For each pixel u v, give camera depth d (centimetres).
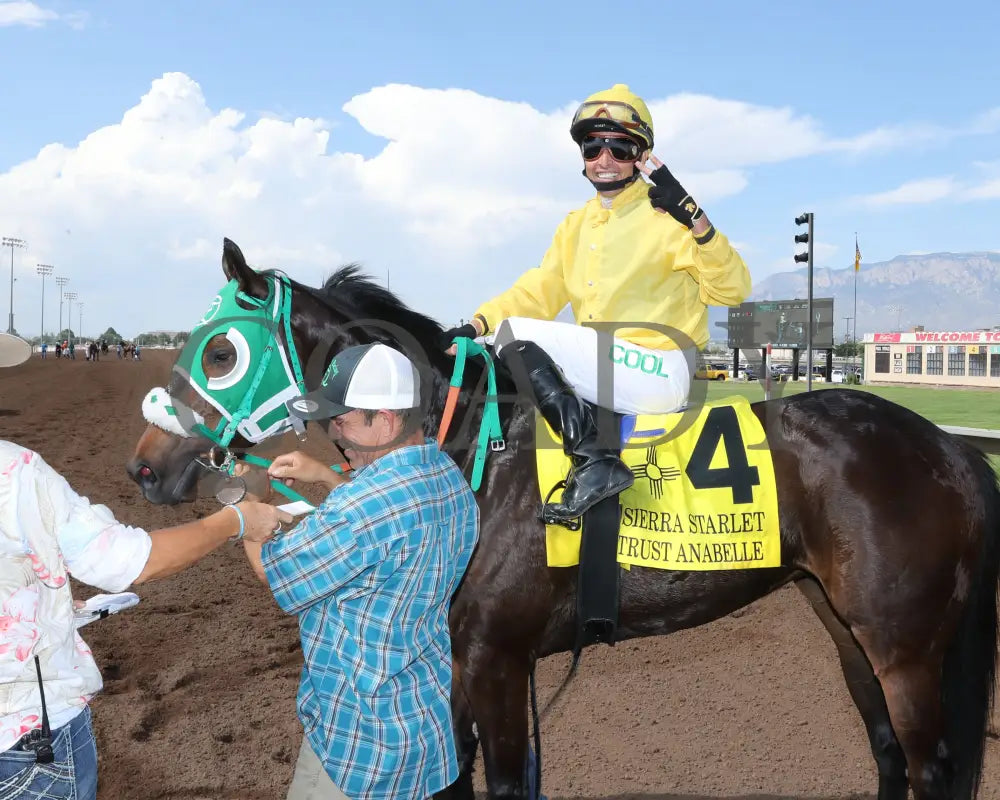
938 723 227
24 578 149
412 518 166
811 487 236
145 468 236
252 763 316
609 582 229
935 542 226
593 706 370
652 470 238
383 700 165
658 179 236
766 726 347
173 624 479
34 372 3641
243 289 236
